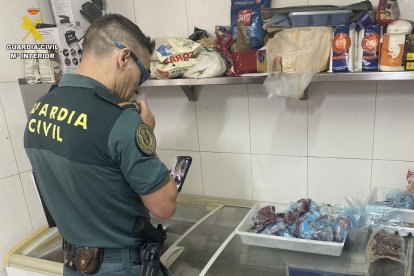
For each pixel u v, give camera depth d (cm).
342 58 115
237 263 115
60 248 158
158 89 174
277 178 162
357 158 145
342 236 114
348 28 114
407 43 107
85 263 95
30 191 164
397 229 118
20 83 157
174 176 132
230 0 148
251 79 128
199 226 149
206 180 177
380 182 143
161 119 178
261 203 164
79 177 85
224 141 167
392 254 107
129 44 91
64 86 91
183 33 162
